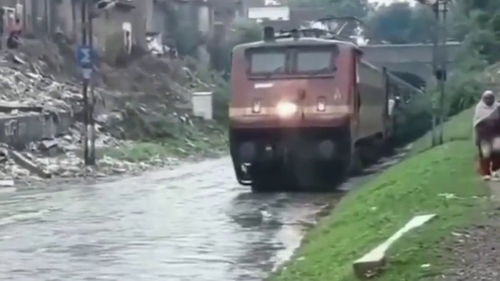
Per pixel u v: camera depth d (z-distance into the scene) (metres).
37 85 62.62
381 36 119.75
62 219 26.77
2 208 30.06
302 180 36.47
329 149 34.34
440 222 16.86
